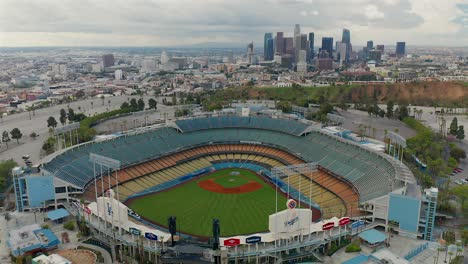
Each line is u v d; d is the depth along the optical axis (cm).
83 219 13912
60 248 12975
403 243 13162
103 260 12281
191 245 11994
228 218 15812
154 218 15838
